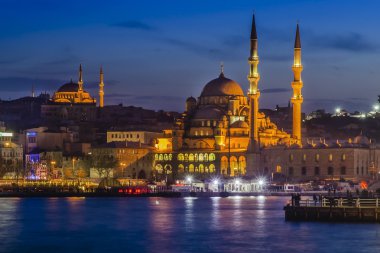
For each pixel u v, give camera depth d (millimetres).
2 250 173125
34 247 177125
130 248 174125
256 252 165250
